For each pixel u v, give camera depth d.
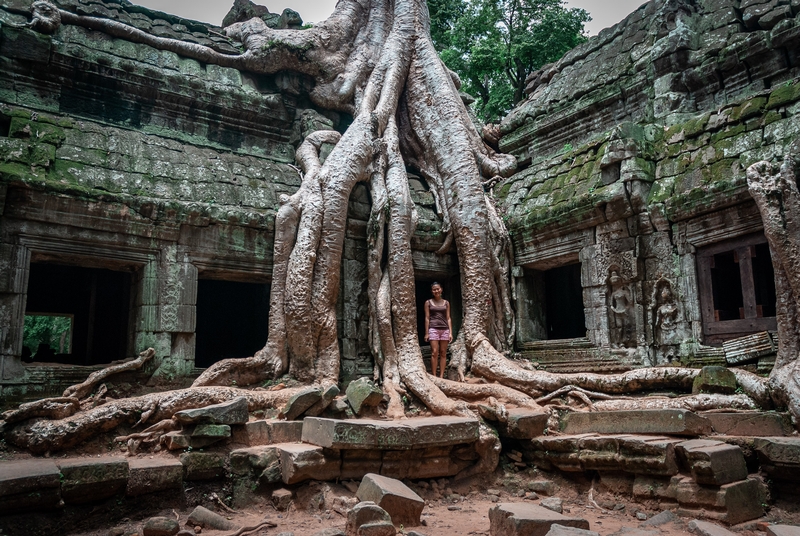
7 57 8.85
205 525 5.40
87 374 7.89
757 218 7.84
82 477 5.21
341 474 6.28
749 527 5.16
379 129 10.80
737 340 7.90
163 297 8.52
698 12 10.55
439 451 6.92
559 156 11.42
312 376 8.95
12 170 7.50
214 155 10.07
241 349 12.45
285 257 9.22
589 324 9.86
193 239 8.84
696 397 7.04
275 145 11.26
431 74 11.70
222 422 6.34
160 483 5.68
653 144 9.66
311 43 11.19
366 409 7.76
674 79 10.05
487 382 9.38
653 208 9.01
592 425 7.12
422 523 5.59
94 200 8.05
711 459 5.37
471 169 10.84
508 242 11.07
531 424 7.40
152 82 9.95
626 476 6.34
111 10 10.26
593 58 12.41
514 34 18.19
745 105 8.72
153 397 7.02
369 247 9.91
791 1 9.06
